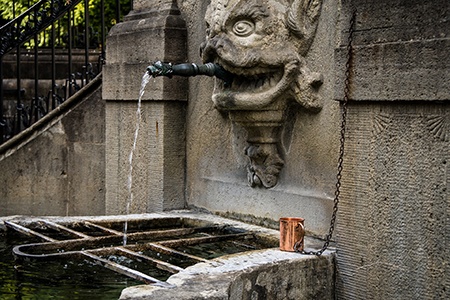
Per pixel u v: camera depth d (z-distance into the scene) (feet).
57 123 26.91
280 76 17.65
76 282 15.03
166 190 22.17
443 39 13.35
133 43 23.06
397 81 14.16
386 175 14.60
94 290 14.62
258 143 18.86
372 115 14.84
